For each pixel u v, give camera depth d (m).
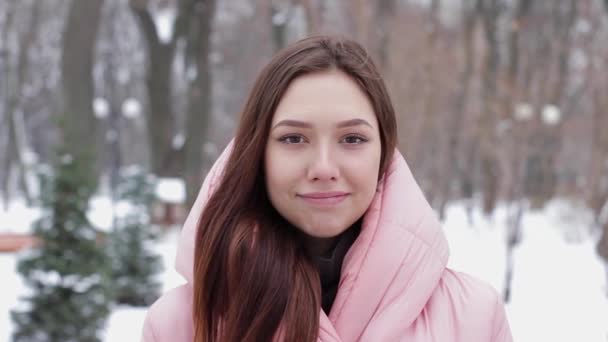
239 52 25.39
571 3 16.53
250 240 1.41
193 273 1.50
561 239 15.47
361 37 14.87
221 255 1.43
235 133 1.52
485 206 17.66
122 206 9.12
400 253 1.42
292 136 1.37
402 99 14.89
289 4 19.25
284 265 1.40
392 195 1.47
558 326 8.38
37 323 6.42
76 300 6.46
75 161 6.60
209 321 1.44
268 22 20.33
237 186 1.45
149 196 9.22
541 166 17.34
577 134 19.95
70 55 13.83
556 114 13.59
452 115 17.44
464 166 20.08
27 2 27.20
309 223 1.38
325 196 1.36
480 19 16.91
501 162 15.30
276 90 1.38
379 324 1.39
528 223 17.12
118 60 29.22
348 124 1.36
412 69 15.30
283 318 1.38
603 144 13.84
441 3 17.80
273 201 1.42
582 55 17.64
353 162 1.36
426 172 19.11
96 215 7.27
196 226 1.55
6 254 12.57
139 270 8.95
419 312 1.42
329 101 1.35
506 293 9.90
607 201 12.20
